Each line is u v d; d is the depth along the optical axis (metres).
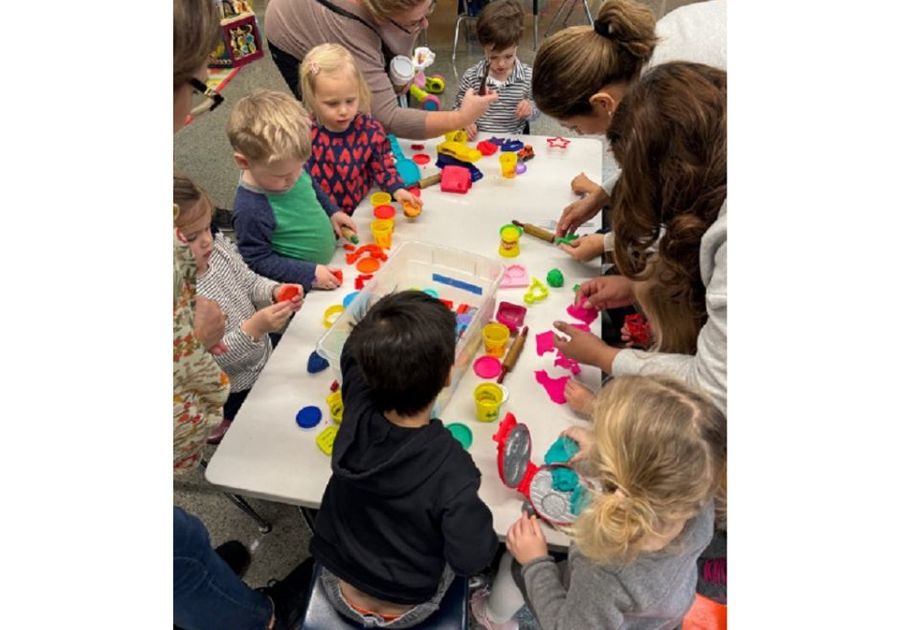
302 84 1.80
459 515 0.97
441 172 1.92
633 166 1.06
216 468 1.18
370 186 1.97
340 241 1.75
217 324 1.26
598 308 1.47
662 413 0.87
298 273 1.59
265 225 1.64
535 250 1.64
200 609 1.21
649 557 0.93
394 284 1.54
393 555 1.04
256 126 1.49
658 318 1.24
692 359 1.16
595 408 0.94
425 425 1.02
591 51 1.34
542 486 1.12
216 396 1.14
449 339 0.99
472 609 1.48
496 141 2.07
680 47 1.33
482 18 2.42
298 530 1.78
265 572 1.70
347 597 1.14
